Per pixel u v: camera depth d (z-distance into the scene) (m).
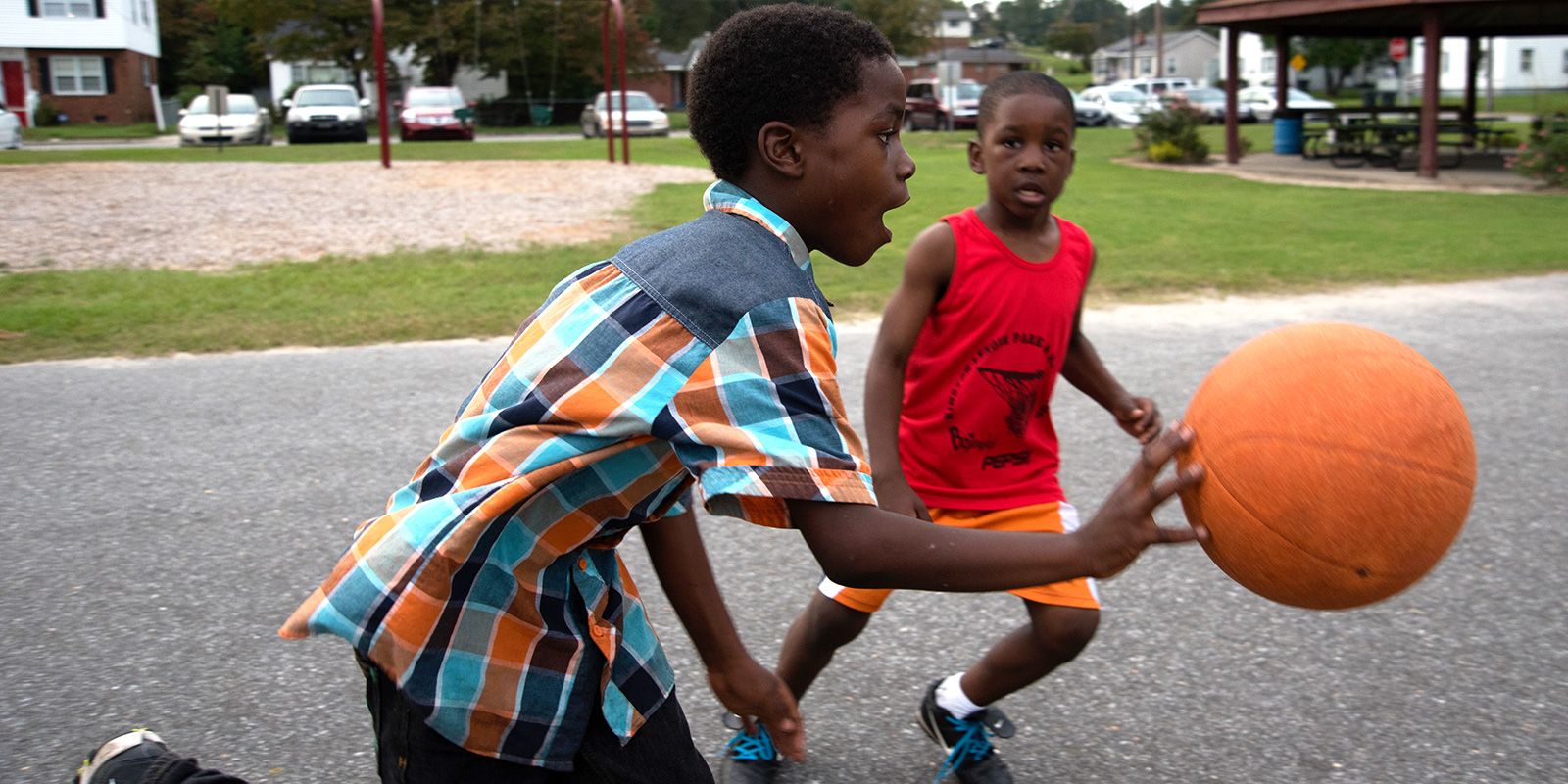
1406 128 23.09
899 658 3.69
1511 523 4.86
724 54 1.74
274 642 3.77
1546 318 9.02
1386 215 15.61
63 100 48.75
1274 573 1.73
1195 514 1.79
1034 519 2.96
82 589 4.14
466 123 33.84
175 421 6.12
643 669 1.94
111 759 2.19
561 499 1.72
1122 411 3.27
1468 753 3.17
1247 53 78.75
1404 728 3.29
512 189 17.38
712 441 1.59
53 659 3.64
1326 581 1.70
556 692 1.80
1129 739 3.24
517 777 1.82
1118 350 7.92
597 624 1.84
